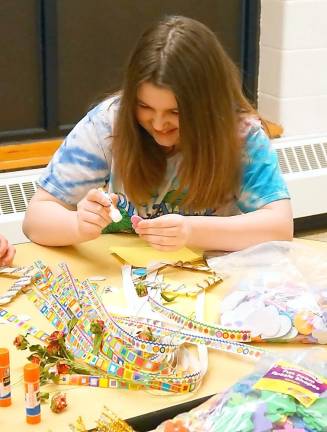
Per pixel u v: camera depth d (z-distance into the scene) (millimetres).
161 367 1045
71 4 2549
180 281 1336
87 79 2664
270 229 1484
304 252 1352
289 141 2832
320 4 2797
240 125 1532
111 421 916
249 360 1084
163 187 1549
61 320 1159
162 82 1334
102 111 1582
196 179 1467
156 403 983
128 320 1139
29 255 1459
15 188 2420
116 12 2629
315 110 2951
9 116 2584
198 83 1362
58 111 2645
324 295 1203
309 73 2883
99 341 1062
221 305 1222
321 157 2859
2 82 2533
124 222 1578
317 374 938
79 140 1569
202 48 1379
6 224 2369
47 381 1017
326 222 3039
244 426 851
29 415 930
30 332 1147
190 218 1446
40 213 1515
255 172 1543
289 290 1217
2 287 1312
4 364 957
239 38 2852
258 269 1307
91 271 1385
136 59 1380
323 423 850
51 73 2564
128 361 1046
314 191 2828
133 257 1431
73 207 1591
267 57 2863
